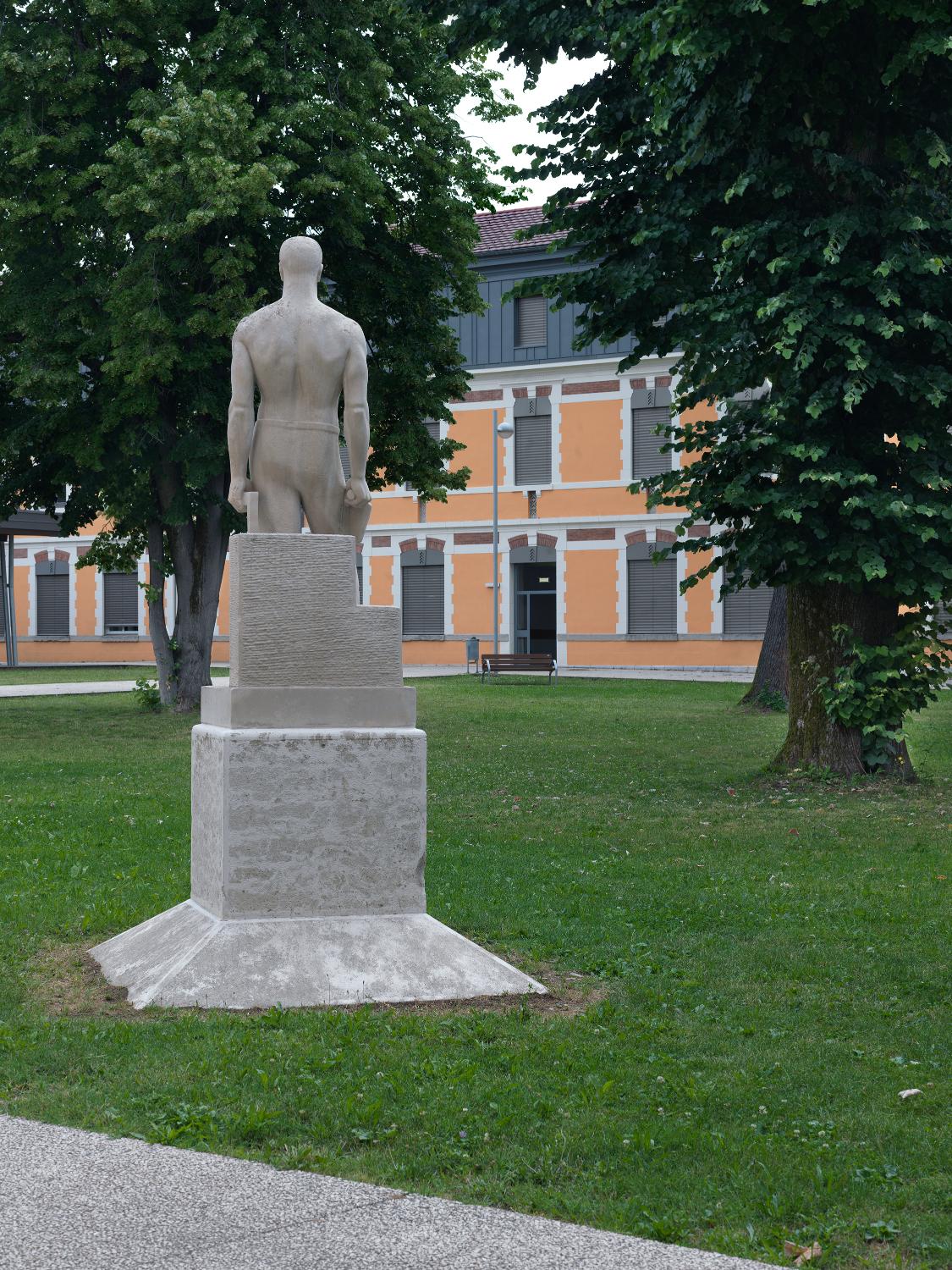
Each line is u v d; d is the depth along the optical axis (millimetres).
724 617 42812
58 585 52656
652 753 18875
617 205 16078
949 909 9078
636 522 43625
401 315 23906
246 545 7027
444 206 23391
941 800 14055
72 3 21812
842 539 14328
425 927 7066
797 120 14148
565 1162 4672
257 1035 6023
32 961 7594
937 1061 5922
